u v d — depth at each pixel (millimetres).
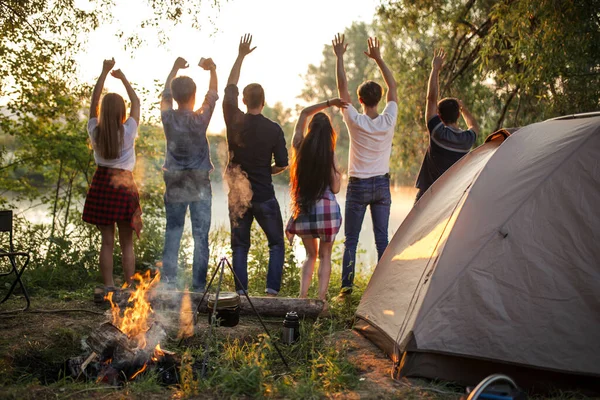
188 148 5852
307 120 5832
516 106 10539
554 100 8922
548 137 4312
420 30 11281
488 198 4203
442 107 5930
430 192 5141
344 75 5883
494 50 9188
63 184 8977
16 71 7680
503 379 3180
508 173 4262
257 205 5840
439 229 4473
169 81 5945
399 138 12008
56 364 4344
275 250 5953
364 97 5883
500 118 10562
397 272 4777
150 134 8398
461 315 3918
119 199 5617
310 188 5441
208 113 5871
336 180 5516
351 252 5973
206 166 5949
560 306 3775
